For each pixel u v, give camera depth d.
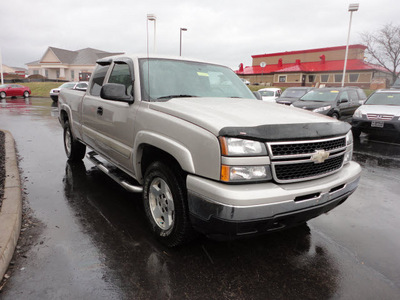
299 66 38.19
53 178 4.89
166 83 3.48
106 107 3.86
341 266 2.78
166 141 2.69
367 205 4.31
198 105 2.95
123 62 3.78
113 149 3.77
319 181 2.60
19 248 2.85
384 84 32.75
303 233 3.38
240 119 2.53
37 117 13.46
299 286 2.48
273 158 2.33
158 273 2.57
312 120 2.75
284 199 2.32
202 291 2.38
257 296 2.35
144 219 3.56
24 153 6.56
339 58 37.66
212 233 2.45
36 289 2.33
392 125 8.72
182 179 2.67
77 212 3.68
